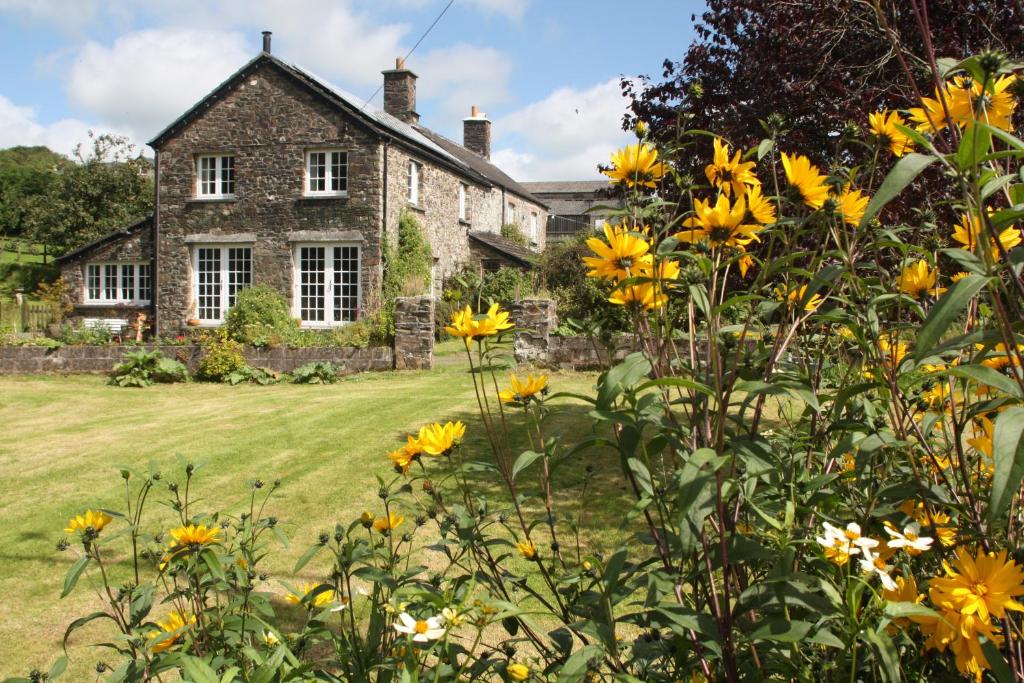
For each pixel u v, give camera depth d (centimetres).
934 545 147
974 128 102
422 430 182
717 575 166
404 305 1198
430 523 416
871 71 498
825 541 115
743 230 133
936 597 116
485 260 2095
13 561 401
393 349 1206
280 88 1680
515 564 345
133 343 1377
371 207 1636
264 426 774
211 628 195
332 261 1675
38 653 300
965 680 134
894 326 145
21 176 4144
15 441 727
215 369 1172
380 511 459
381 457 616
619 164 163
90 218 3114
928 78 145
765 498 155
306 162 1688
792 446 172
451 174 2000
